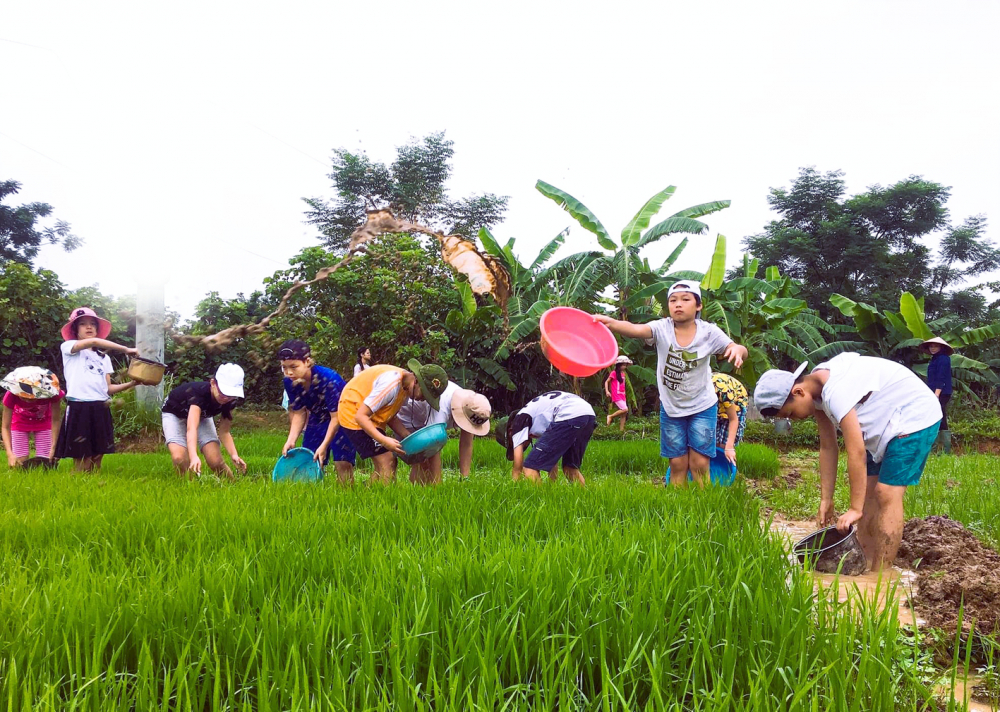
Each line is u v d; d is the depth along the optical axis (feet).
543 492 16.11
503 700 6.86
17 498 15.93
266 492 16.19
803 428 47.98
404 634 7.18
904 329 61.21
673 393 19.83
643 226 50.03
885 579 12.83
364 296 44.70
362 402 18.11
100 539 11.66
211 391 21.30
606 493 15.90
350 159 84.58
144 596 8.07
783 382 14.43
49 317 48.83
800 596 8.43
